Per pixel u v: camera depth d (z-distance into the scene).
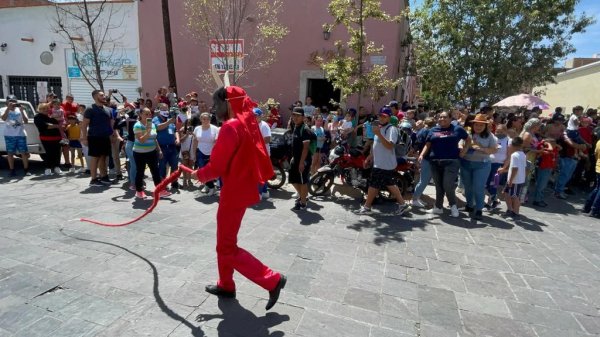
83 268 3.77
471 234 5.43
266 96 13.94
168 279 3.61
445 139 6.10
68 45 15.69
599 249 5.12
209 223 5.30
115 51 15.27
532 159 7.44
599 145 6.96
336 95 13.86
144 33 14.85
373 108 12.26
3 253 4.05
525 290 3.80
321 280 3.77
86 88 15.95
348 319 3.12
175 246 4.42
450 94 13.44
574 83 23.88
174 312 3.08
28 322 2.87
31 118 9.52
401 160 7.12
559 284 3.97
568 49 12.52
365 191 6.93
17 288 3.35
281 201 6.91
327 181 7.66
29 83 16.72
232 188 2.97
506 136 7.11
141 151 6.44
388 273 4.02
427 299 3.51
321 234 5.12
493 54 12.52
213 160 2.90
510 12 12.02
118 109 9.30
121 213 5.66
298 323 3.02
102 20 15.10
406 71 14.66
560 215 6.89
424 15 12.80
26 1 16.95
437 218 6.16
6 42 16.45
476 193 6.19
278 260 4.21
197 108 9.90
